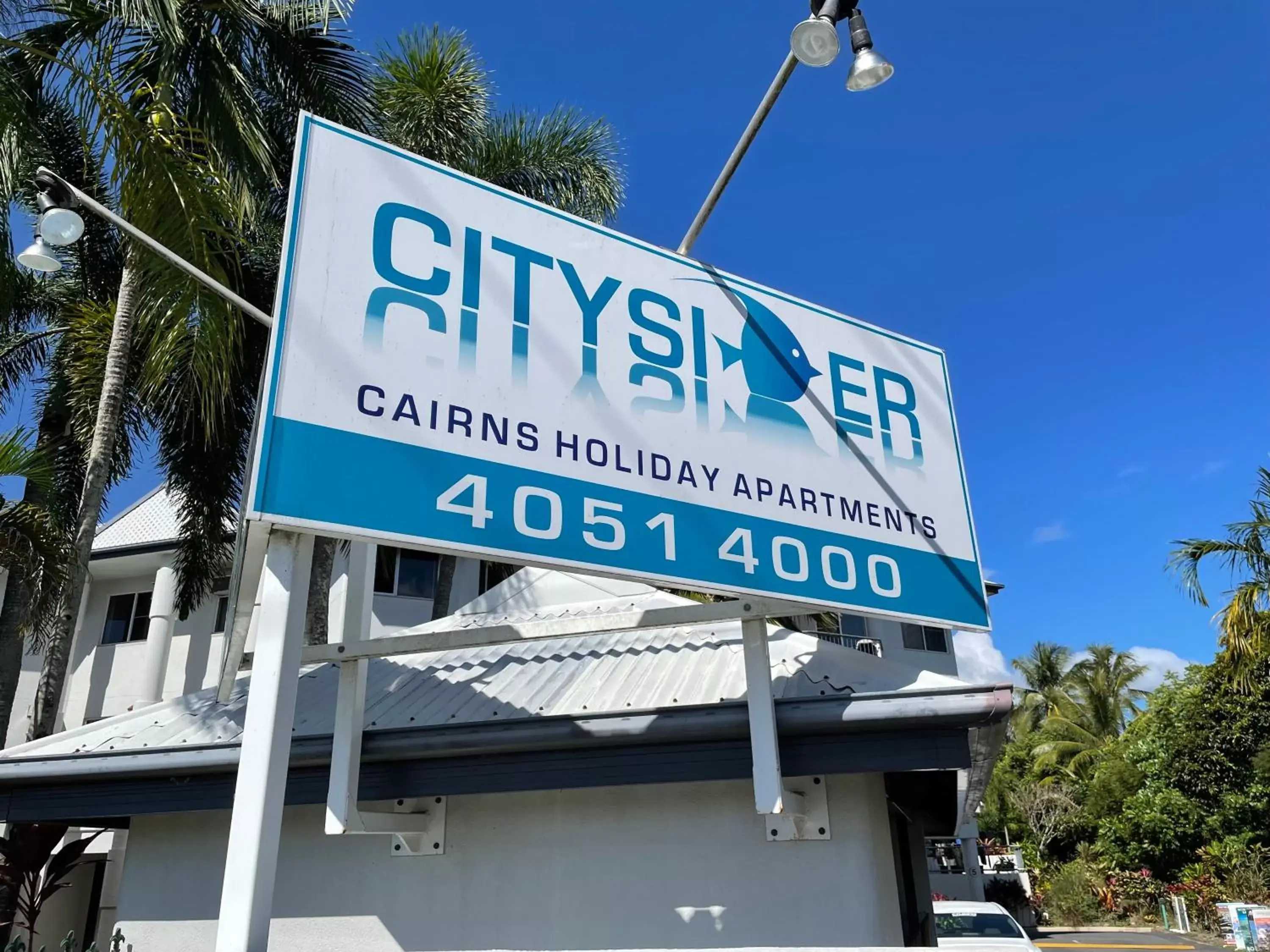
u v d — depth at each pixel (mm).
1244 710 26438
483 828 5168
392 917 5105
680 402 4379
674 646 5816
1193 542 15609
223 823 5527
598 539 3854
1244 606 14906
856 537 4645
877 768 4324
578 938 4824
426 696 5453
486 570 20750
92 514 11117
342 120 12758
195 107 11016
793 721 4320
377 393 3557
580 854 4988
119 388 11445
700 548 4113
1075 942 24219
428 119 15062
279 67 12398
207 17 11211
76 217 5410
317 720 5215
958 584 4918
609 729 4516
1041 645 52875
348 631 13727
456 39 15883
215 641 20734
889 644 23203
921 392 5391
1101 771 33125
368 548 14352
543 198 16547
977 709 4148
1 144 9656
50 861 8625
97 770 5098
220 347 8586
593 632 4398
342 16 9938
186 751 4969
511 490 3725
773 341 4875
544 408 3959
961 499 5215
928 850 24797
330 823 4367
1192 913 25312
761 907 4656
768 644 5301
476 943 4941
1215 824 26859
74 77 8070
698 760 4527
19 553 9062
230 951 2635
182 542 15531
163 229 7938
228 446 14461
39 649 10508
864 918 4512
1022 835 38625
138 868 5566
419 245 3924
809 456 4695
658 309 4535
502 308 4035
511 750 4672
